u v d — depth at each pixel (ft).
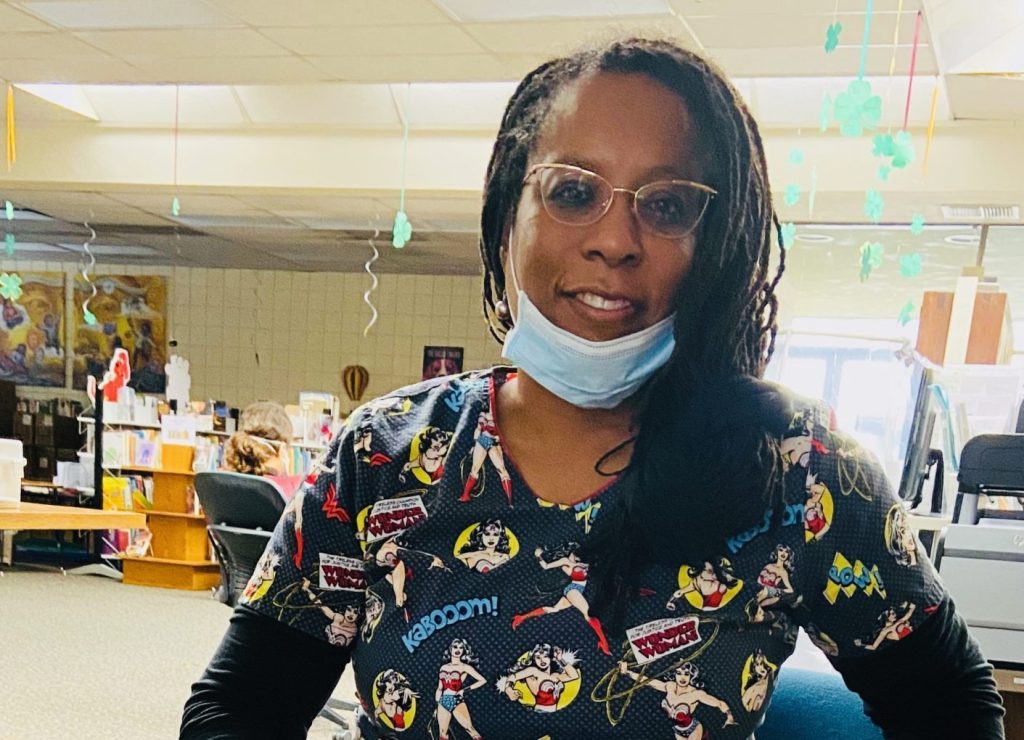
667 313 2.96
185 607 19.19
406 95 17.13
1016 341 18.26
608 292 2.89
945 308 10.66
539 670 2.79
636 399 3.01
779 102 15.52
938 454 9.00
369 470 3.15
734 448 2.84
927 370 8.81
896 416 9.30
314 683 3.25
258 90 17.78
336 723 11.96
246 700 3.14
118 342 30.76
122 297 30.81
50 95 18.01
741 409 2.93
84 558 23.72
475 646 2.84
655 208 2.90
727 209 2.96
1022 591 6.22
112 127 19.42
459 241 23.29
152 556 21.58
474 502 3.01
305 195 19.17
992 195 15.51
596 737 2.76
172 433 21.58
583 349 2.90
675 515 2.77
